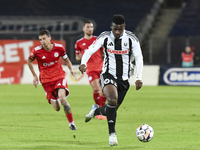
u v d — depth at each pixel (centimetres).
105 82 2169
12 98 5381
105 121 3225
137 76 2177
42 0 12394
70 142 2217
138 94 6119
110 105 2064
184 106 4459
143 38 10769
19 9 12138
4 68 8525
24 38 11062
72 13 11994
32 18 11644
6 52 8750
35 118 3384
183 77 7838
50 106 4434
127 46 2180
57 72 2833
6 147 2052
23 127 2834
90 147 2058
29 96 5709
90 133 2561
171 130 2695
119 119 3331
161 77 8000
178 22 11388
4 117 3447
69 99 5294
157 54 10275
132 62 2286
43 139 2319
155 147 2062
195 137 2398
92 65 3584
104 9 12150
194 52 8200
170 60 10100
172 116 3541
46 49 2789
